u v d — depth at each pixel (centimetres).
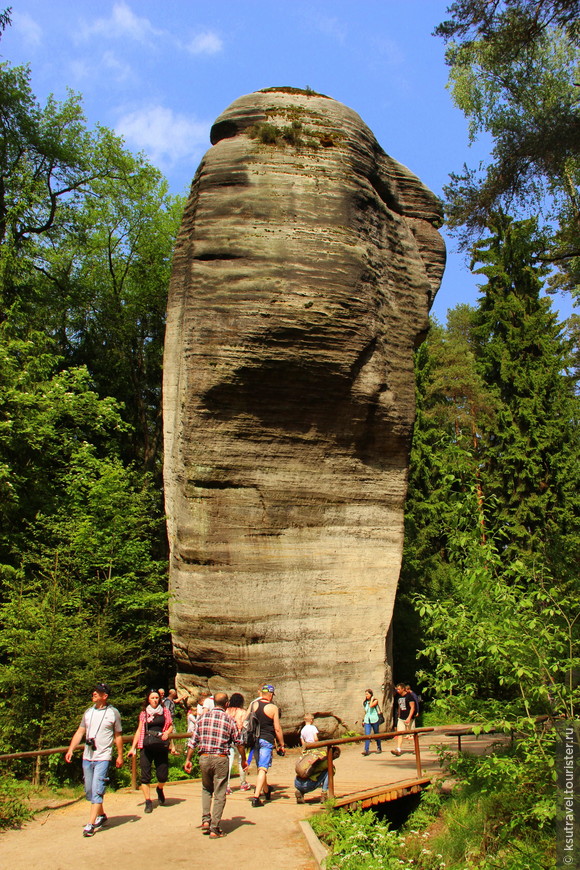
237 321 1441
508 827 741
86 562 1413
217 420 1458
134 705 1272
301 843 757
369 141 1694
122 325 3117
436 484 2888
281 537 1491
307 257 1479
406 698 1393
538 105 2091
